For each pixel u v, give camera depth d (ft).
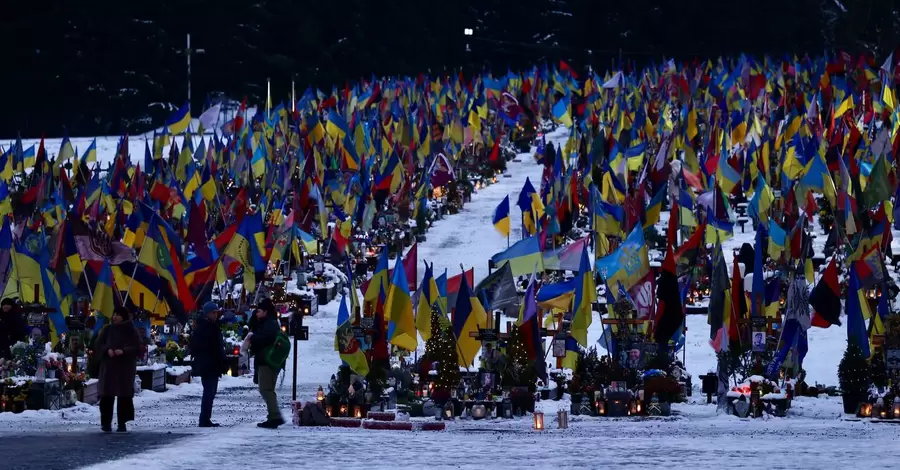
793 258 431.43
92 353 307.99
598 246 471.62
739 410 274.77
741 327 323.98
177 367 362.33
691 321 455.63
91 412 270.46
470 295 301.22
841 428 233.35
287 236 500.33
